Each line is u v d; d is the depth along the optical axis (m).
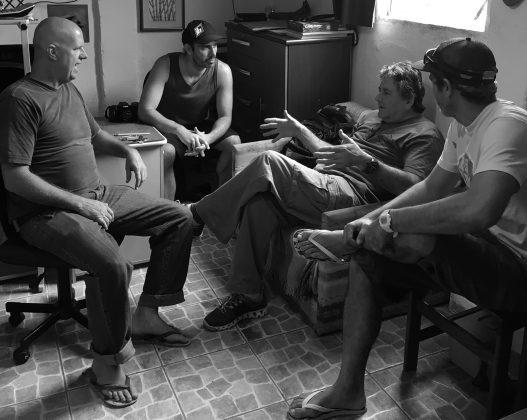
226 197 2.55
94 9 3.62
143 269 2.94
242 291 2.50
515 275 1.73
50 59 2.14
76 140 2.27
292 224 2.54
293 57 3.21
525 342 1.77
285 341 2.42
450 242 1.69
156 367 2.25
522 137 1.61
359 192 2.54
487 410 1.84
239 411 2.04
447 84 1.71
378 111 2.75
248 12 4.11
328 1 3.58
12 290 2.72
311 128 3.04
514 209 1.75
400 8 3.05
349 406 1.96
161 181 2.87
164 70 3.31
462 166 1.84
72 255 2.07
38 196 2.09
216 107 3.46
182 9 3.91
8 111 2.05
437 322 2.02
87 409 2.04
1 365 2.25
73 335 2.43
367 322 1.87
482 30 2.56
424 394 2.12
